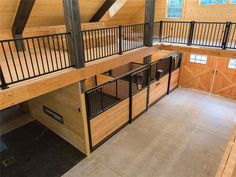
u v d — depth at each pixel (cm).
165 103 798
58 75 399
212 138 588
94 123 515
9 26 586
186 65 913
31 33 642
